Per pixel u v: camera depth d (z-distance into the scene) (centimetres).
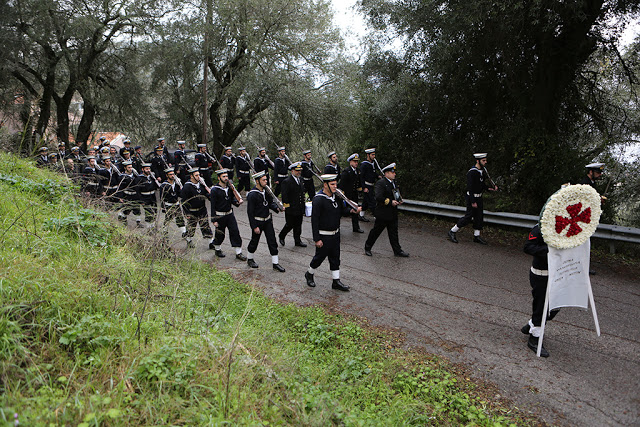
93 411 264
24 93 1895
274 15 1780
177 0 1827
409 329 560
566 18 950
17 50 1767
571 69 1081
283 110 1841
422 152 1356
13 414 243
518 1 923
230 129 2075
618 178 1056
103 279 456
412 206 1263
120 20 1919
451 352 503
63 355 322
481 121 1229
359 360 477
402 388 432
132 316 394
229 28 1802
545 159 1039
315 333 531
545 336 537
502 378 451
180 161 1567
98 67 2103
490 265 816
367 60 1366
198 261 774
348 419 337
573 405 405
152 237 634
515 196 1117
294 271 786
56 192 734
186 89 1959
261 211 778
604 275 768
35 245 469
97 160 1463
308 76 1883
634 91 1175
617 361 476
